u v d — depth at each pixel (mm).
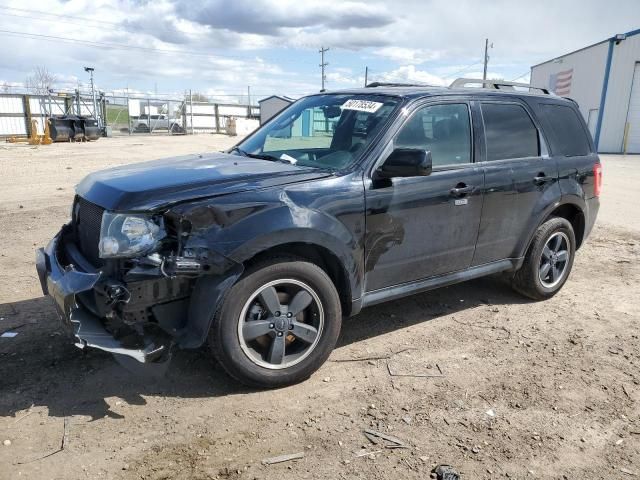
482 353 4316
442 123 4465
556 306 5375
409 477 2877
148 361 3297
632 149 29516
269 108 37750
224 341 3434
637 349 4453
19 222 8359
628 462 3059
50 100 36094
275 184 3605
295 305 3668
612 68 28781
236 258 3342
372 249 4004
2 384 3635
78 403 3459
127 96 44250
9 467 2861
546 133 5258
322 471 2908
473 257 4746
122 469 2885
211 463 2953
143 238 3232
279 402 3549
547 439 3238
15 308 4883
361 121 4273
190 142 32875
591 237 8367
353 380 3852
